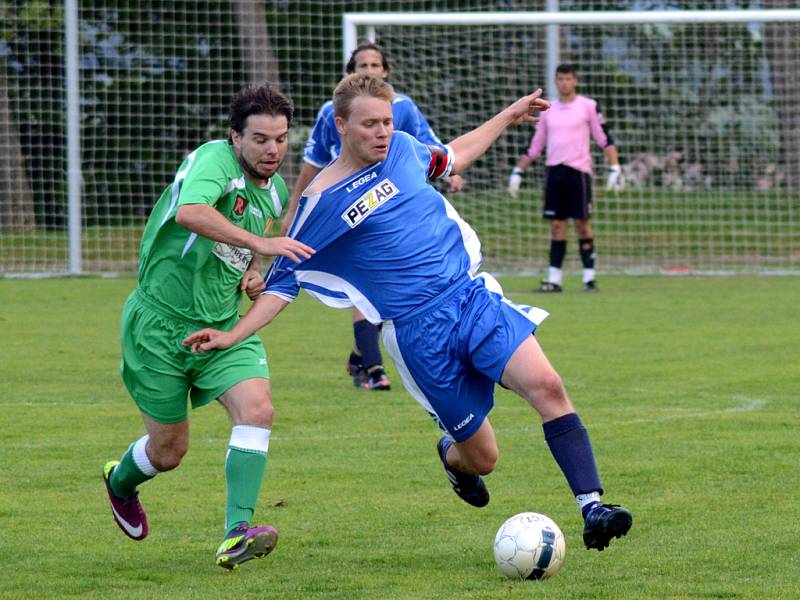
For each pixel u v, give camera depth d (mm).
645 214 62188
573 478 14773
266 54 63312
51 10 63250
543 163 62281
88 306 46094
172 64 63688
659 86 64625
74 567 15195
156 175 64750
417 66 60406
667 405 26250
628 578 14273
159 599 13703
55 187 63750
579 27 65250
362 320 28719
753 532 16297
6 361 33312
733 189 63312
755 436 22875
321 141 26344
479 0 64500
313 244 15703
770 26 62719
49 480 20125
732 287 50656
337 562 15289
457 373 15500
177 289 15664
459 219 16109
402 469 20766
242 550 14586
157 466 16078
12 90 62750
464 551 15758
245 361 15758
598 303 45375
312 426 24672
